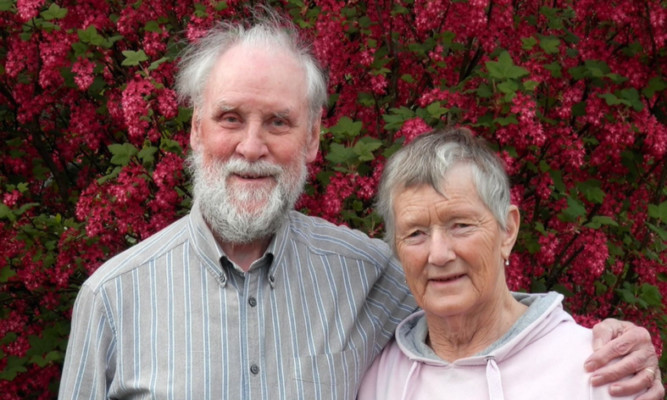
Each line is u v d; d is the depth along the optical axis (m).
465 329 2.33
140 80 3.77
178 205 3.96
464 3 3.92
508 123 3.55
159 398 2.28
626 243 4.32
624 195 4.36
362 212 3.99
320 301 2.50
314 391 2.37
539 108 3.92
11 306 4.46
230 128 2.39
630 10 3.92
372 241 2.77
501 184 2.26
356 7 4.30
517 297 2.53
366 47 3.98
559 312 2.35
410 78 3.98
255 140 2.36
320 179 3.78
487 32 3.97
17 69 4.27
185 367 2.30
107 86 4.31
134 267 2.41
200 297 2.38
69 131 4.53
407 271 2.31
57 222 4.16
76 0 4.34
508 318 2.37
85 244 4.11
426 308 2.31
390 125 3.74
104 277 2.40
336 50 3.96
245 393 2.31
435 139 2.28
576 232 3.89
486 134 3.80
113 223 3.93
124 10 4.16
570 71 3.92
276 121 2.39
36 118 4.63
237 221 2.38
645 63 4.01
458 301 2.25
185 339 2.33
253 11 3.88
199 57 2.50
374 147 3.61
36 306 4.52
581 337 2.26
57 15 4.01
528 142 3.65
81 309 2.41
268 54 2.39
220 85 2.37
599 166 4.25
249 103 2.35
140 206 3.88
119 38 4.07
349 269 2.60
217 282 2.40
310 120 2.53
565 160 3.92
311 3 4.32
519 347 2.27
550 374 2.21
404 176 2.26
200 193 2.45
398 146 3.72
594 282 4.20
